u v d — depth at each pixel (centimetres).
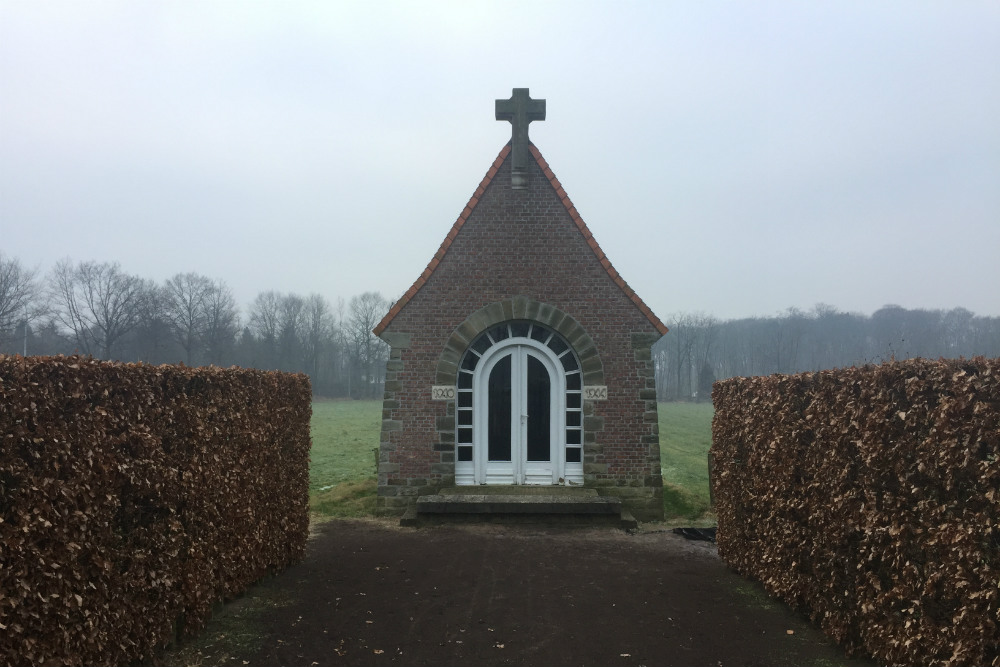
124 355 5119
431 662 636
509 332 1448
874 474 593
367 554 1070
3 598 409
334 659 640
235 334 6012
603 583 908
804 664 635
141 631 574
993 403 450
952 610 497
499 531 1253
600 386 1411
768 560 830
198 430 677
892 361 582
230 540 768
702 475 2231
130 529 564
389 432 1409
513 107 1449
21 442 434
